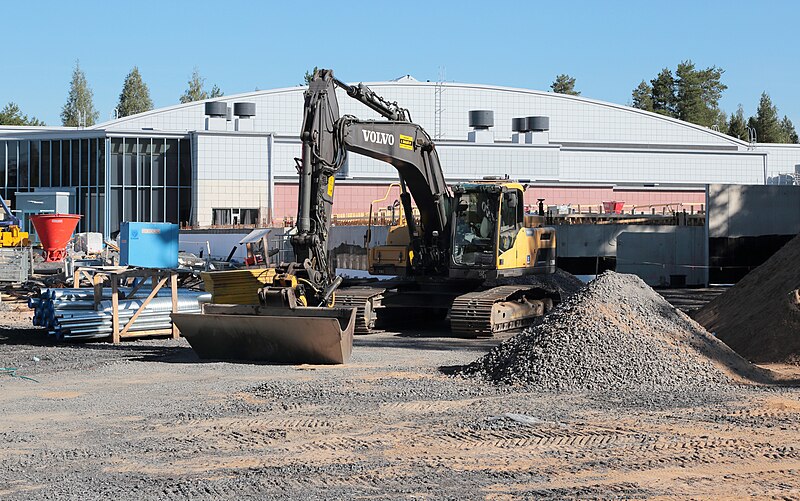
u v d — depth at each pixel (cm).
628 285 1708
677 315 1664
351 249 4091
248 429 1154
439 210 2286
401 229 2409
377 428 1158
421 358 1791
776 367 1684
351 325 1716
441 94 7275
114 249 4531
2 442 1099
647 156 6600
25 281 3294
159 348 1994
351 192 5888
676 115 13125
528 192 6212
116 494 887
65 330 2050
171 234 2164
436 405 1302
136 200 5791
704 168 6694
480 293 2255
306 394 1382
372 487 905
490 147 6125
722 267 3597
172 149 5831
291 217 5784
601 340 1527
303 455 1030
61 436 1130
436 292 2348
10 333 2281
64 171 5900
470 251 2273
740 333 1877
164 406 1305
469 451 1041
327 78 1864
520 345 1566
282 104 7038
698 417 1215
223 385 1475
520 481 922
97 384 1507
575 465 980
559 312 1627
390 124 2102
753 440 1088
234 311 1756
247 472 959
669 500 859
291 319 1662
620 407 1283
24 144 5962
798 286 1852
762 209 3634
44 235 4366
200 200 5734
